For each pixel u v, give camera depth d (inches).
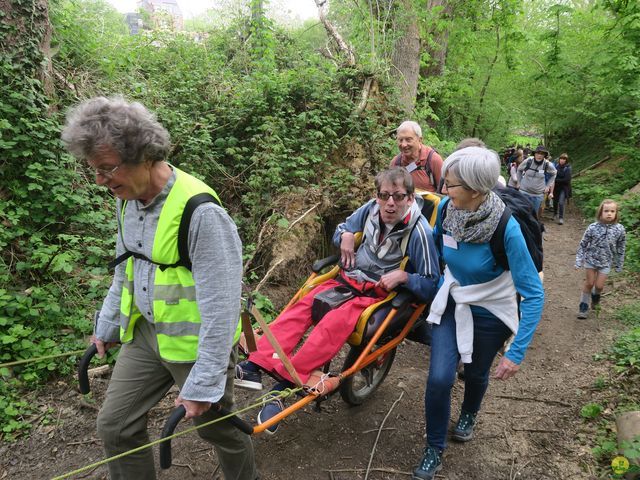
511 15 519.5
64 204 173.5
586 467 108.7
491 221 92.1
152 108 232.4
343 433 121.6
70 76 219.5
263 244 210.5
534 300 93.0
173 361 69.4
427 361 165.0
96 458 109.5
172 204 65.5
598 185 478.9
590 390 141.4
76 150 58.9
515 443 119.0
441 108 572.4
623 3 415.8
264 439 117.3
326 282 123.4
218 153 244.7
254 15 339.9
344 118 284.8
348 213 249.1
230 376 76.3
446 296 104.7
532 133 922.7
